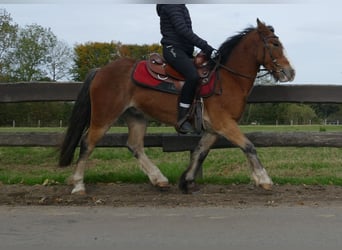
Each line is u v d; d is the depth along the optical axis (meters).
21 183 7.51
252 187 7.22
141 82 6.69
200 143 6.94
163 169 8.47
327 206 5.86
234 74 6.66
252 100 7.68
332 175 8.47
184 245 4.27
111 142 7.68
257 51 6.64
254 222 5.05
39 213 5.55
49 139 7.80
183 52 6.63
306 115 52.25
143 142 7.49
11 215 5.44
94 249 4.17
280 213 5.46
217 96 6.56
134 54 34.38
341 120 59.41
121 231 4.73
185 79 6.54
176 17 6.54
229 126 6.50
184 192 6.87
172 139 7.64
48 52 56.22
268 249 4.13
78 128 6.99
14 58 54.62
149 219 5.22
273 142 7.56
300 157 11.26
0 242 4.37
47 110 44.34
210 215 5.39
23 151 11.20
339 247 4.18
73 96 7.75
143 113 6.90
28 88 7.79
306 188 7.12
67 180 7.38
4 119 43.88
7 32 51.53
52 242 4.37
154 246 4.24
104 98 6.75
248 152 6.40
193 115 6.59
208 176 8.09
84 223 5.06
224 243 4.31
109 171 8.61
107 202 6.22
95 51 57.41
